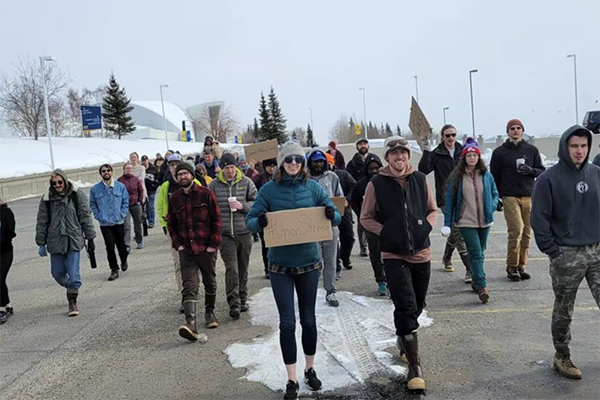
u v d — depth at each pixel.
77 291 6.78
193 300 5.54
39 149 39.53
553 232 4.07
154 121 87.94
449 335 5.18
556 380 4.11
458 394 3.97
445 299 6.35
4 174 28.27
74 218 6.78
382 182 4.30
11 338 5.98
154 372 4.76
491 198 6.14
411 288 4.18
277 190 4.36
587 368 4.28
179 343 5.46
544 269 7.47
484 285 6.09
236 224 6.23
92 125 48.84
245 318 6.13
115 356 5.22
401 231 4.17
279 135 84.62
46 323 6.46
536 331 5.17
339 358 4.68
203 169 8.65
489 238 10.05
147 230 13.74
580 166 4.00
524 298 6.21
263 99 84.31
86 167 36.00
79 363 5.11
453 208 6.25
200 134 92.25
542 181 4.04
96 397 4.34
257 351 5.04
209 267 5.79
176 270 6.93
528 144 6.97
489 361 4.53
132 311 6.75
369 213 4.37
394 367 4.46
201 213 5.74
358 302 6.36
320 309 6.17
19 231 15.51
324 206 4.27
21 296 7.88
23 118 46.88
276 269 4.24
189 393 4.29
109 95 63.19
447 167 7.40
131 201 11.20
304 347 4.22
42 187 30.25
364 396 4.02
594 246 3.99
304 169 4.41
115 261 8.64
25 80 46.41
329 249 6.35
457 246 6.94
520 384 4.07
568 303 4.09
